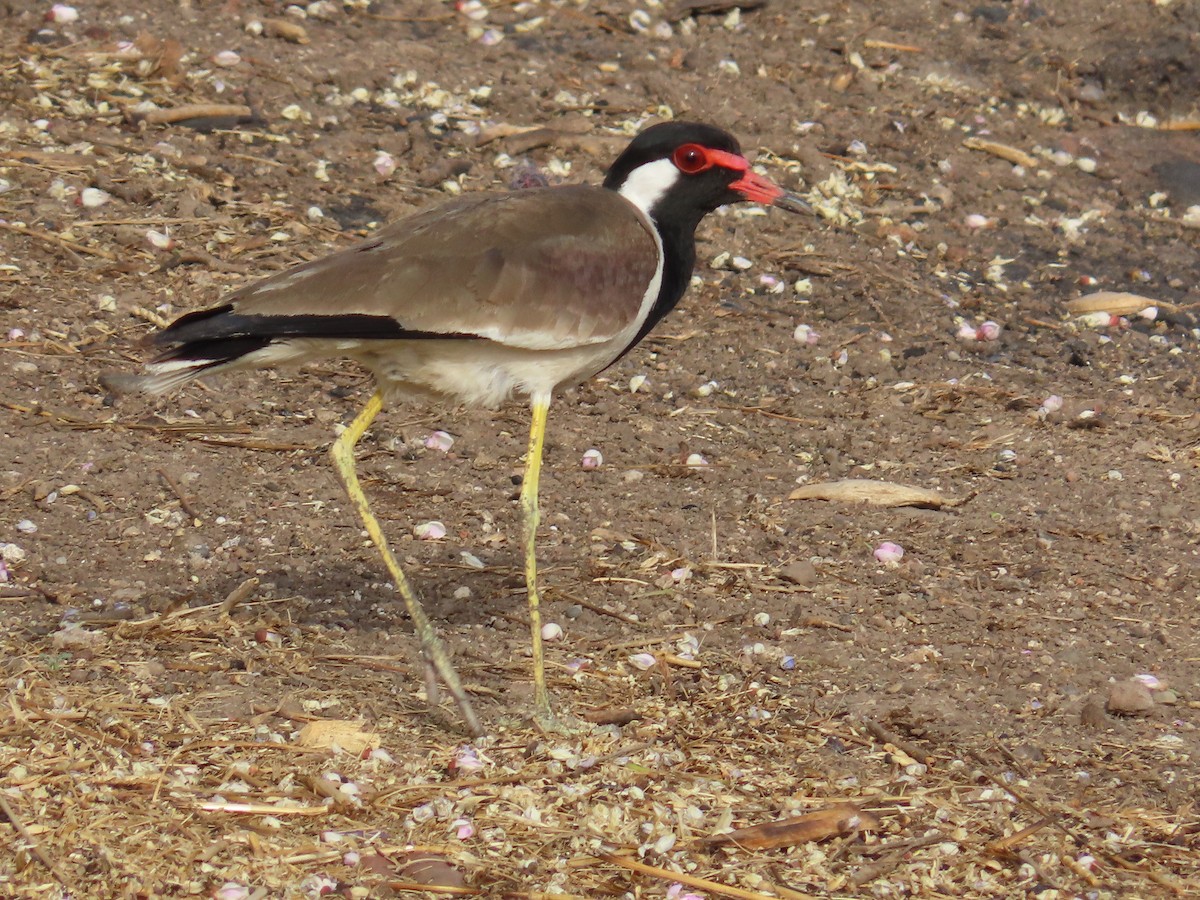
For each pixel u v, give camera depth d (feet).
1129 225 59.98
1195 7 69.51
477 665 32.65
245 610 33.73
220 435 41.52
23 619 32.65
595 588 36.32
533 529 30.30
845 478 42.60
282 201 52.75
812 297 53.06
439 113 59.57
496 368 30.48
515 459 42.27
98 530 36.63
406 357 30.12
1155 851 27.32
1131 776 29.73
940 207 59.36
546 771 28.63
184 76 58.59
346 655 32.42
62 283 46.65
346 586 35.47
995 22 70.08
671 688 32.19
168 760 27.76
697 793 28.30
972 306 53.72
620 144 58.34
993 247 57.57
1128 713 32.04
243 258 49.16
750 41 67.51
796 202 33.71
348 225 52.08
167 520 37.35
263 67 60.18
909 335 51.34
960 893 26.09
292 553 36.60
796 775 29.19
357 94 59.93
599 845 26.55
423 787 27.71
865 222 57.57
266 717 29.55
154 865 25.00
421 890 25.11
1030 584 37.50
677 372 47.96
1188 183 62.69
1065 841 27.45
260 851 25.59
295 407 43.47
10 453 39.06
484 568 36.63
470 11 66.95
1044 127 65.00
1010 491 42.37
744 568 37.42
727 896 25.59
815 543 38.93
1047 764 30.01
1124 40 68.64
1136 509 41.60
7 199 49.90
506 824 26.99
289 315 28.32
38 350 43.60
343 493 39.52
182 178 52.65
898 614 35.78
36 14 61.05
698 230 55.72
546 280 30.19
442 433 42.78
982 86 66.64
